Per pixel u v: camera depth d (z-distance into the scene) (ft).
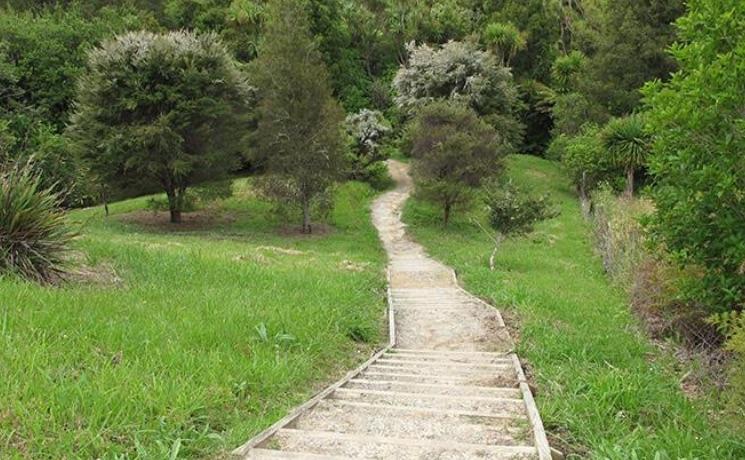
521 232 59.11
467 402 16.97
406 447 12.30
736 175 17.71
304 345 22.13
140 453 10.71
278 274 36.47
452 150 84.84
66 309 19.33
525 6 157.99
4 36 111.24
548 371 20.62
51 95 111.34
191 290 28.02
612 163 89.66
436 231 86.38
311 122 78.02
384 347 27.91
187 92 78.74
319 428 14.23
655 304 27.50
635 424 15.31
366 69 173.37
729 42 17.89
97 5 150.71
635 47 118.93
